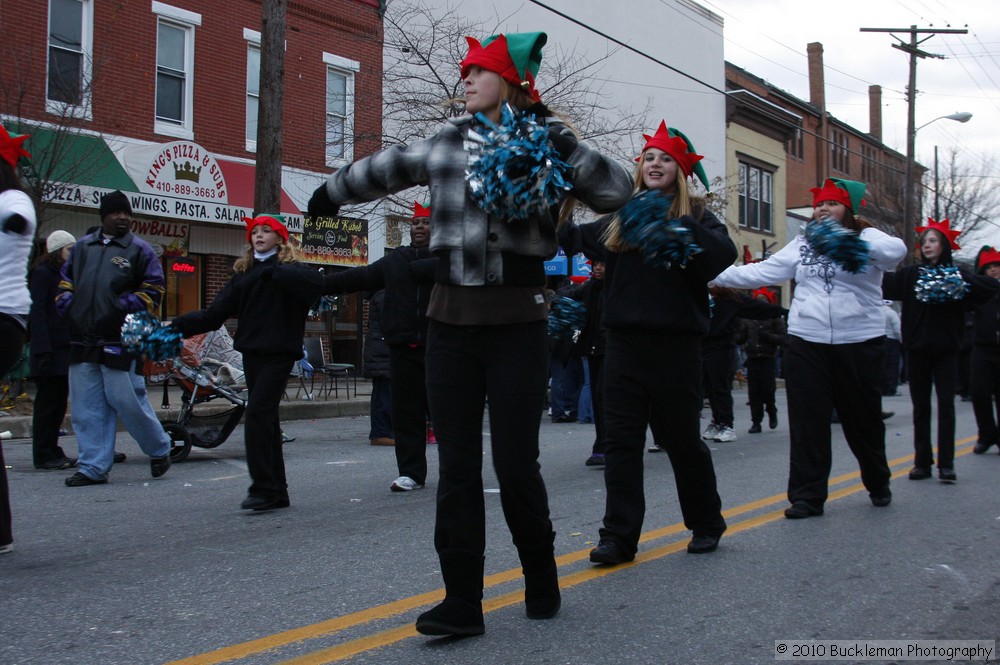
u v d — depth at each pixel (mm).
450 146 3379
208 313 6094
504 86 3330
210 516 6184
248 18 17219
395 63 19469
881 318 6203
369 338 10164
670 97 27938
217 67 16719
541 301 3451
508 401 3406
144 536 5566
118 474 7992
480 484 3576
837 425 12977
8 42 13711
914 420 7816
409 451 7238
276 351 6234
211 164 16047
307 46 18016
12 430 10422
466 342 3416
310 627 3805
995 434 9531
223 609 4066
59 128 13453
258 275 6148
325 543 5363
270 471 6344
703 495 5047
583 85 23172
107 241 7305
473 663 3371
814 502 6117
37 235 12773
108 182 14414
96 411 7391
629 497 4844
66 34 14594
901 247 5988
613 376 4844
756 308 6410
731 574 4645
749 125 32344
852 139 42250
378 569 4766
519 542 3744
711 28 29891
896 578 4605
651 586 4418
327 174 18422
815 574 4660
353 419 13508
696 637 3689
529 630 3744
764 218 33469
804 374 6129
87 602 4180
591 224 4980
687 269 4660
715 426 10922
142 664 3383
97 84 14719
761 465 8789
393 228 19250
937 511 6336
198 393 8930
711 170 29906
